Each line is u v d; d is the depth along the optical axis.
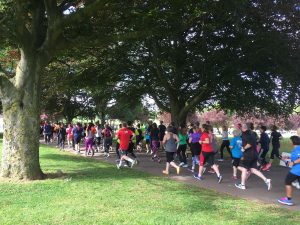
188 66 22.33
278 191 11.62
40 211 8.43
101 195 10.18
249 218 8.23
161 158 21.03
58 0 15.48
